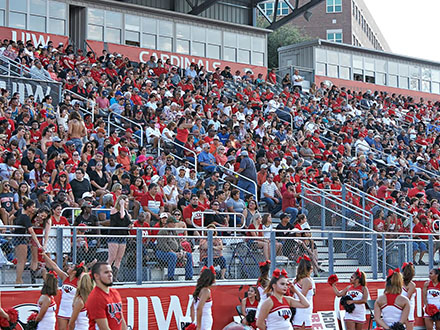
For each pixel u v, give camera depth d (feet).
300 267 41.98
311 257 50.49
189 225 51.57
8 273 39.14
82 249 41.34
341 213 64.64
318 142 83.56
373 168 77.77
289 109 100.68
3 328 35.63
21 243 39.52
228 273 46.34
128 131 65.92
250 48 130.72
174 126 70.74
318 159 82.53
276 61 206.49
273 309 35.42
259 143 78.74
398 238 61.00
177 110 80.48
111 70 91.04
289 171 65.87
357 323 45.88
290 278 47.91
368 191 69.36
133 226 47.93
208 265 45.39
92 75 86.74
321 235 62.64
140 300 42.42
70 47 93.45
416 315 54.54
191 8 126.82
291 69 133.18
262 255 47.98
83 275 33.40
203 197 55.26
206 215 51.98
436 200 69.92
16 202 46.70
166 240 44.39
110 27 113.19
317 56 139.54
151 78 96.84
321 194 64.13
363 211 61.36
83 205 44.91
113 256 42.32
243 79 114.93
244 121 85.76
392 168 83.61
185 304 44.06
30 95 70.79
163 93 88.63
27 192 47.47
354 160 79.71
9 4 102.68
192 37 122.83
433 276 50.37
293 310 41.37
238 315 45.70
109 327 29.30
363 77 146.00
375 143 96.73
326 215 64.23
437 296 50.42
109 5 112.98
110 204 47.24
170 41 120.16
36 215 39.99
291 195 62.08
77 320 33.42
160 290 43.27
